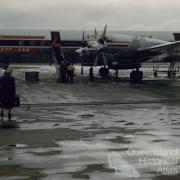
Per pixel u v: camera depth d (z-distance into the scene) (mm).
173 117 15969
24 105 19547
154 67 60750
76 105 19641
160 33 49969
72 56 46625
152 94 24438
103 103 20406
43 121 14969
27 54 48281
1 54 48156
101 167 8719
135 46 33781
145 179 7891
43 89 26844
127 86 29578
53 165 8875
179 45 33031
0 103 15398
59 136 12133
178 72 48938
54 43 46344
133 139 11680
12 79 15391
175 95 24047
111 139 11695
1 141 11398
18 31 48281
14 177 8016
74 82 32875
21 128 13508
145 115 16500
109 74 42938
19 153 9969
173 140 11531
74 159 9383
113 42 33844
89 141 11422
